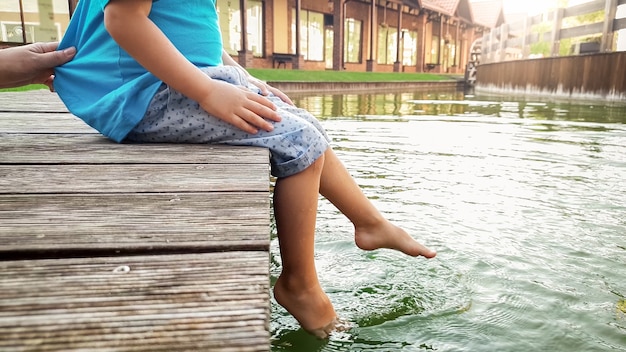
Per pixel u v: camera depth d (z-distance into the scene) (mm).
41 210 930
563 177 2838
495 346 1165
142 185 1094
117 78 1442
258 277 703
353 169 3021
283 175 1265
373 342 1188
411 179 2768
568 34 11000
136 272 704
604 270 1597
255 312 625
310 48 19578
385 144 3984
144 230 842
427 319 1289
